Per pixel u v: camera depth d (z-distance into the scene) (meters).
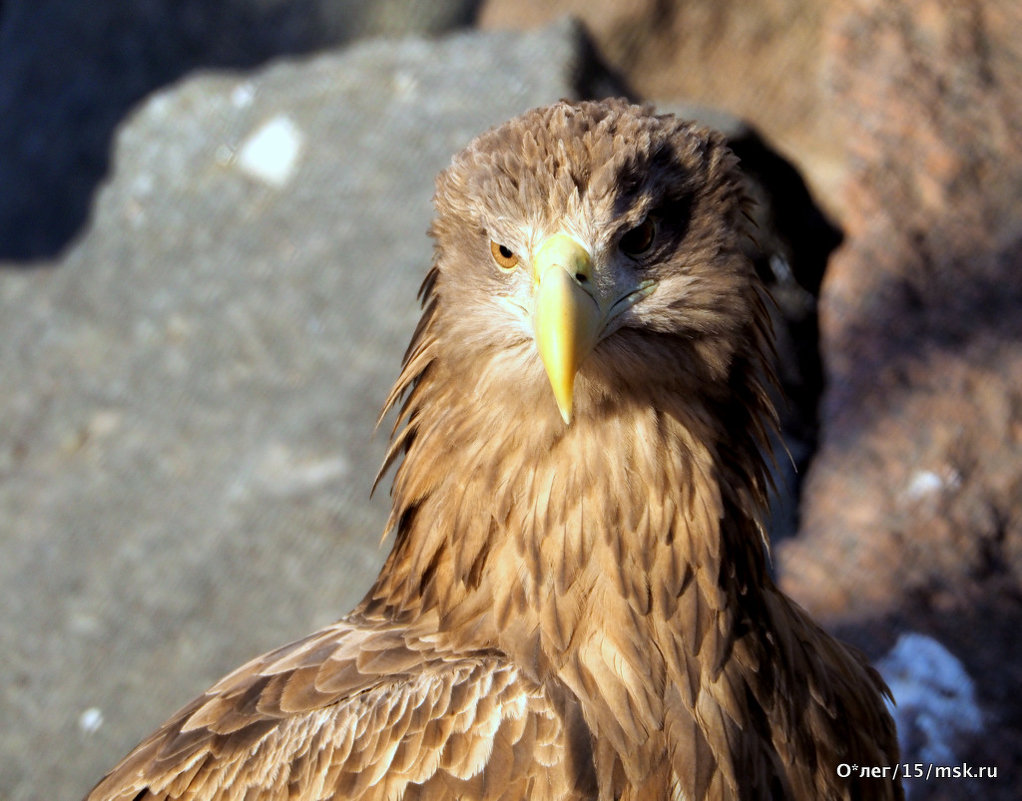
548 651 4.81
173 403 11.52
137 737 9.61
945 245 10.56
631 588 4.84
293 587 10.05
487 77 12.13
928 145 11.02
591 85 11.99
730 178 5.20
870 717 5.54
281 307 11.77
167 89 13.50
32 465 11.52
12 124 14.66
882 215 10.72
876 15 11.80
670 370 4.94
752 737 4.90
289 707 5.06
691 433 4.98
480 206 5.03
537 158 4.95
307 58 13.77
